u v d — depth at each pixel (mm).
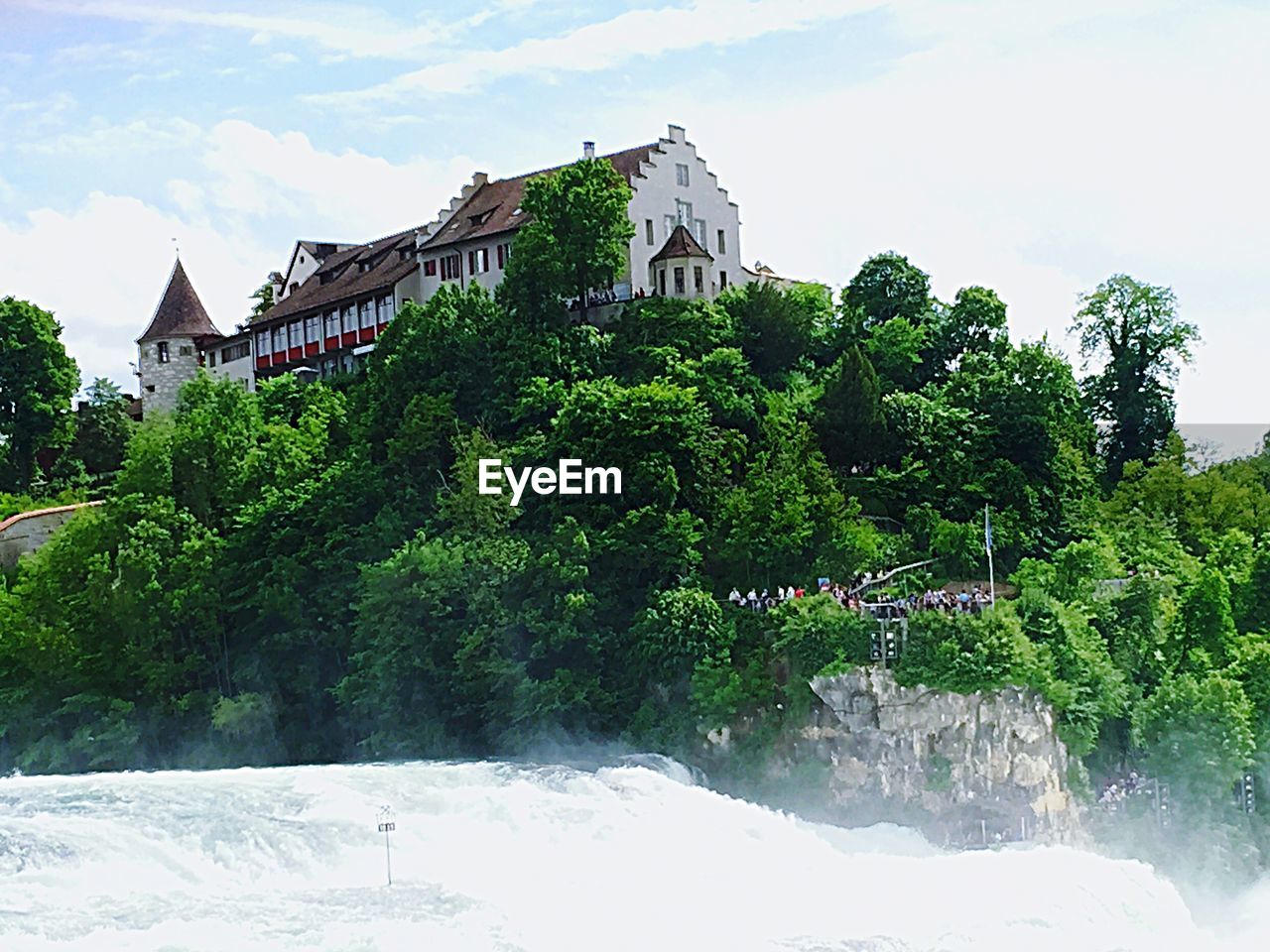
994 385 113125
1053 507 108875
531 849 60656
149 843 57344
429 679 89438
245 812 61250
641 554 90188
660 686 84250
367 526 99500
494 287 127875
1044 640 82062
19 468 153125
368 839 60000
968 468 107188
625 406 96750
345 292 142750
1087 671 82500
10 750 99625
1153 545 109438
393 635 89938
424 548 90688
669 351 109562
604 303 118938
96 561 102625
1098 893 60188
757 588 91688
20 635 102500
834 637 80625
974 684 77250
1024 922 55594
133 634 100375
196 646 101562
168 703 99062
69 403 158625
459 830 62125
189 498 112562
